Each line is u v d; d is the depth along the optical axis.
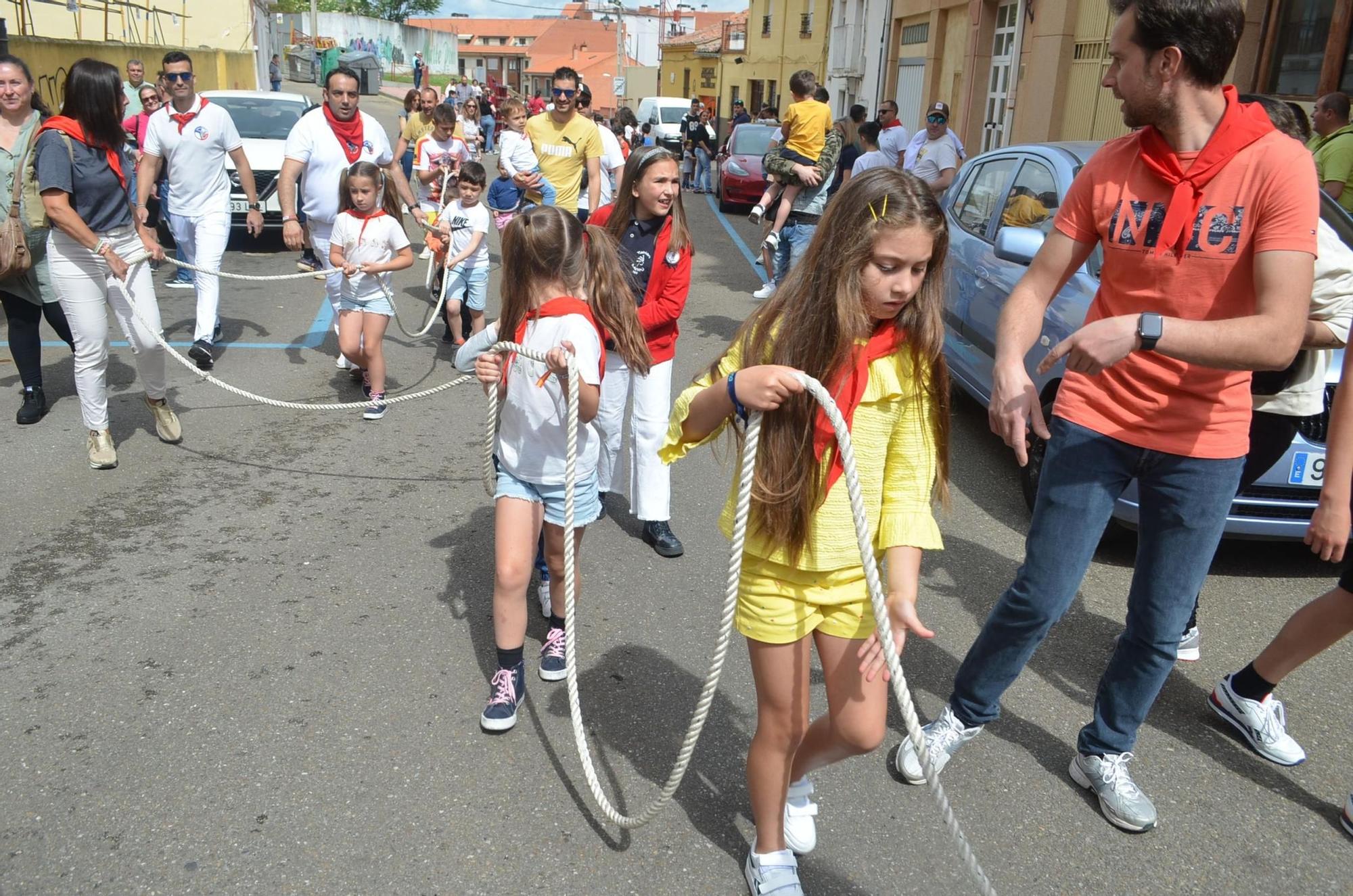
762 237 15.43
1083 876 2.79
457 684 3.54
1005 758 3.28
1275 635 4.13
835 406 2.01
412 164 13.84
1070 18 13.45
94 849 2.71
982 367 6.08
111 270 5.12
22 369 5.89
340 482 5.30
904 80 21.55
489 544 4.64
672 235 4.21
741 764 3.18
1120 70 2.57
